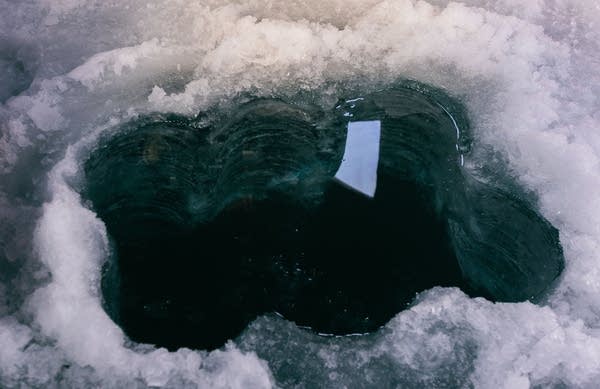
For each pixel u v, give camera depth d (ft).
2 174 2.90
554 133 3.06
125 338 2.51
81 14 3.53
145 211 3.24
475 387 2.42
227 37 3.34
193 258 3.16
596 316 2.62
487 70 3.32
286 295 3.08
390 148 3.41
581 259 2.74
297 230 3.28
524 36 3.44
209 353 2.48
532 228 2.96
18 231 2.73
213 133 3.13
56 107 3.10
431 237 3.26
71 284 2.56
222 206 3.33
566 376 2.46
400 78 3.31
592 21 3.64
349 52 3.36
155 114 3.12
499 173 3.03
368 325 2.99
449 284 3.12
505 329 2.55
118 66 3.26
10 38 3.44
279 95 3.22
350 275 3.11
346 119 3.30
